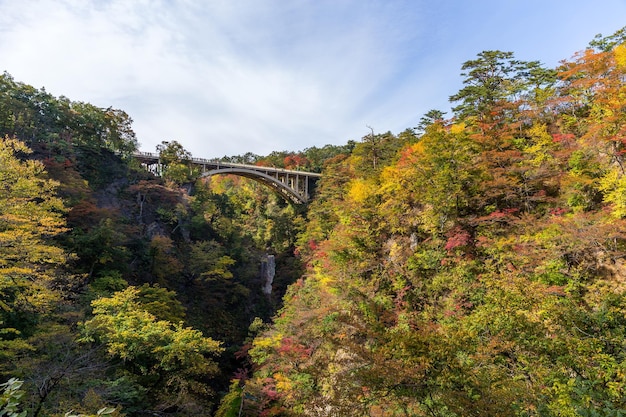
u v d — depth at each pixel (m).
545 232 16.66
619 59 18.31
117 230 33.09
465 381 7.72
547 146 21.39
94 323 17.95
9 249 13.98
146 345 18.31
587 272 14.85
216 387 28.78
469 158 22.02
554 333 9.35
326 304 23.42
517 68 31.38
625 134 16.14
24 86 41.66
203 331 33.91
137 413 16.83
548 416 7.16
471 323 11.05
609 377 7.49
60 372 11.83
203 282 39.44
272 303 44.53
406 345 8.51
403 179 26.19
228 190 79.44
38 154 36.34
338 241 28.02
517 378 9.06
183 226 45.09
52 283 20.75
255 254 50.34
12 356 13.29
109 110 55.06
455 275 18.47
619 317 8.84
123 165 47.66
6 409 3.26
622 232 14.45
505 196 21.66
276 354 23.61
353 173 43.81
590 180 17.38
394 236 26.59
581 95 23.19
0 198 15.82
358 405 8.72
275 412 18.97
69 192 32.34
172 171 51.59
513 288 11.09
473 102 31.50
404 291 20.80
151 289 27.50
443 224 22.20
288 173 68.88
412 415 8.66
